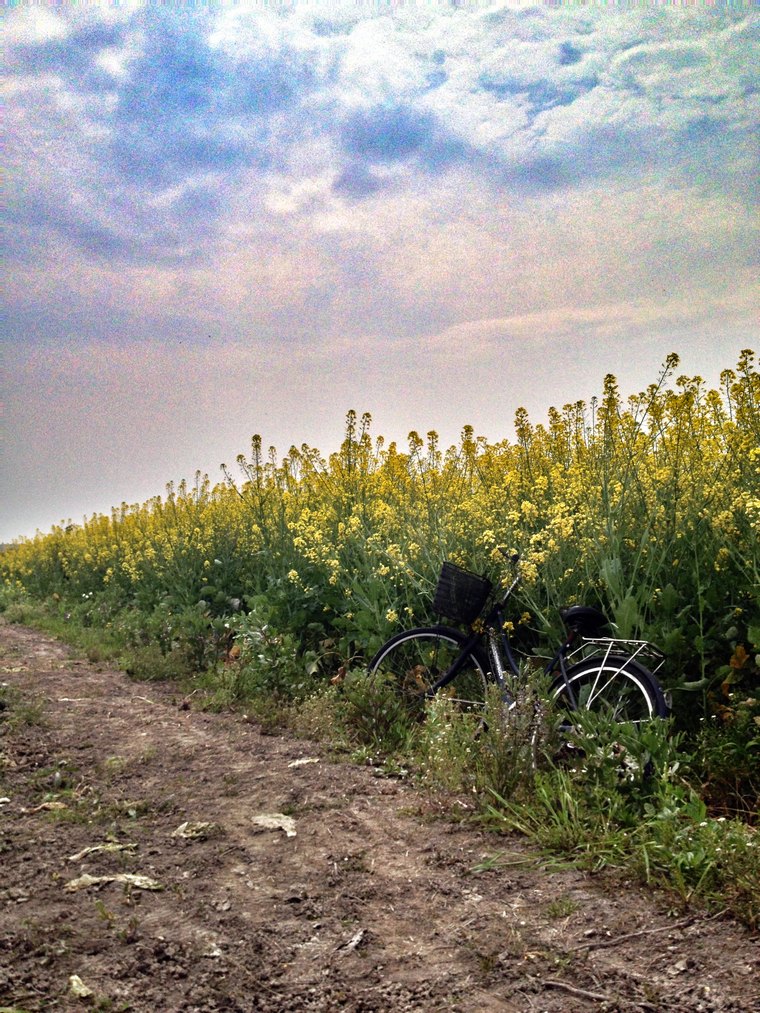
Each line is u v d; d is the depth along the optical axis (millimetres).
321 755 5004
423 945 2807
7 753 5074
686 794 3830
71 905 3094
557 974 2584
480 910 3027
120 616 10914
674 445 5715
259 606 7164
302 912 3049
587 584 5359
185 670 7723
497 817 3820
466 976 2605
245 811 4090
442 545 6289
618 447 5898
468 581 5184
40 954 2740
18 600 15945
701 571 5016
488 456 8344
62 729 5676
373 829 3834
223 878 3344
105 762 4887
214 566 9531
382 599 6496
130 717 6070
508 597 5664
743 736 4168
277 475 10219
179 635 8344
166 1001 2490
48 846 3664
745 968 2508
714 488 5242
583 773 3822
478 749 4367
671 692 4598
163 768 4805
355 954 2754
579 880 3217
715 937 2703
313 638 7180
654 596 4980
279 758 4949
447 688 5395
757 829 3449
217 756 5012
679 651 4625
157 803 4207
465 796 4133
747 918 2752
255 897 3174
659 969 2566
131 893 3193
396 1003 2477
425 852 3566
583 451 6898
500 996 2490
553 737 4188
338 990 2551
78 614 12352
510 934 2832
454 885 3240
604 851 3332
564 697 4648
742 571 4715
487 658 5277
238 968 2672
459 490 7645
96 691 7051
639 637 4797
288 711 5844
